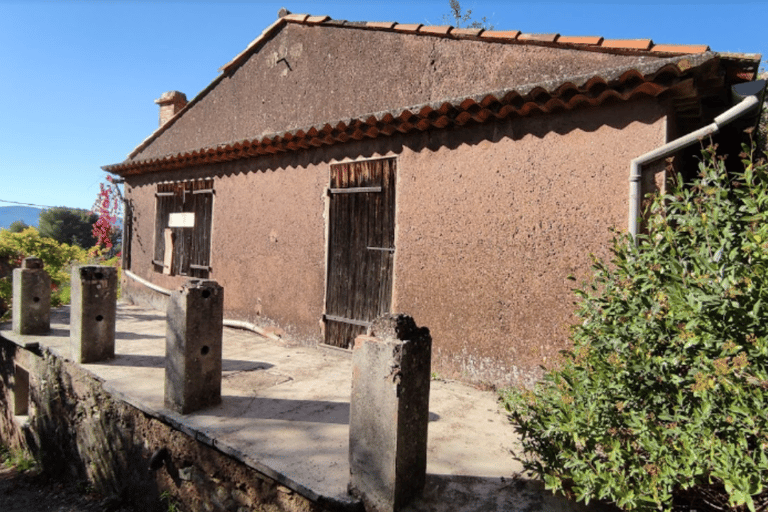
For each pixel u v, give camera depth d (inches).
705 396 86.4
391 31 222.7
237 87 310.7
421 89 211.2
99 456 196.4
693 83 139.3
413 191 207.0
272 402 168.9
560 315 164.7
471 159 188.9
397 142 213.0
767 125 243.6
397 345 102.4
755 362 84.4
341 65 245.6
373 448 105.5
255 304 281.4
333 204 240.5
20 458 258.2
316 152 248.1
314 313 248.2
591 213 159.5
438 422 153.4
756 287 82.9
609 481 90.4
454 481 118.0
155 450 164.6
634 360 96.3
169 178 351.9
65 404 219.8
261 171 279.3
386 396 103.3
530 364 171.3
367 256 225.1
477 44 193.0
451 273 193.5
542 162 170.4
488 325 182.4
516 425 116.4
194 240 327.3
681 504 103.0
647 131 149.5
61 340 249.1
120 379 189.9
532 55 177.6
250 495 130.8
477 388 183.5
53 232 1471.5
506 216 178.5
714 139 189.2
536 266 170.9
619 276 110.2
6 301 414.0
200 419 151.6
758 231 85.6
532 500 110.9
